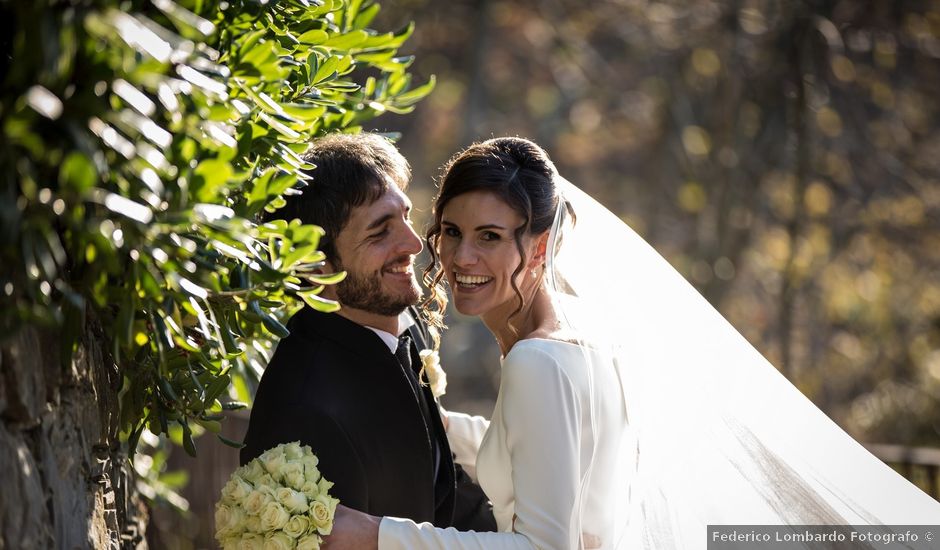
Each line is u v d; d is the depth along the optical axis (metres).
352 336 2.97
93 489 2.44
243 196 2.53
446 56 16.27
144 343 2.33
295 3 2.72
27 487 1.96
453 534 2.73
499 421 3.00
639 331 3.28
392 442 2.95
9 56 1.91
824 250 13.19
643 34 14.52
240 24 2.35
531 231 3.02
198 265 2.16
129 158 1.89
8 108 1.72
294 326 3.06
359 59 3.28
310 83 2.83
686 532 3.12
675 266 14.14
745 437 3.25
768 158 12.59
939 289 13.05
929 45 12.78
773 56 12.50
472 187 2.97
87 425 2.41
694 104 14.06
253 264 2.28
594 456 3.04
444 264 3.10
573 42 15.70
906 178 13.04
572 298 3.26
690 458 3.18
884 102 13.11
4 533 1.85
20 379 1.96
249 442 2.97
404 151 16.62
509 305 3.17
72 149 1.76
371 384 2.96
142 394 2.57
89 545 2.31
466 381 15.09
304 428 2.81
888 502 3.22
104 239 1.89
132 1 1.97
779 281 13.32
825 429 3.31
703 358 3.30
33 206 1.80
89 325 2.46
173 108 1.89
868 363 12.95
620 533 3.12
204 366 2.59
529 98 17.05
